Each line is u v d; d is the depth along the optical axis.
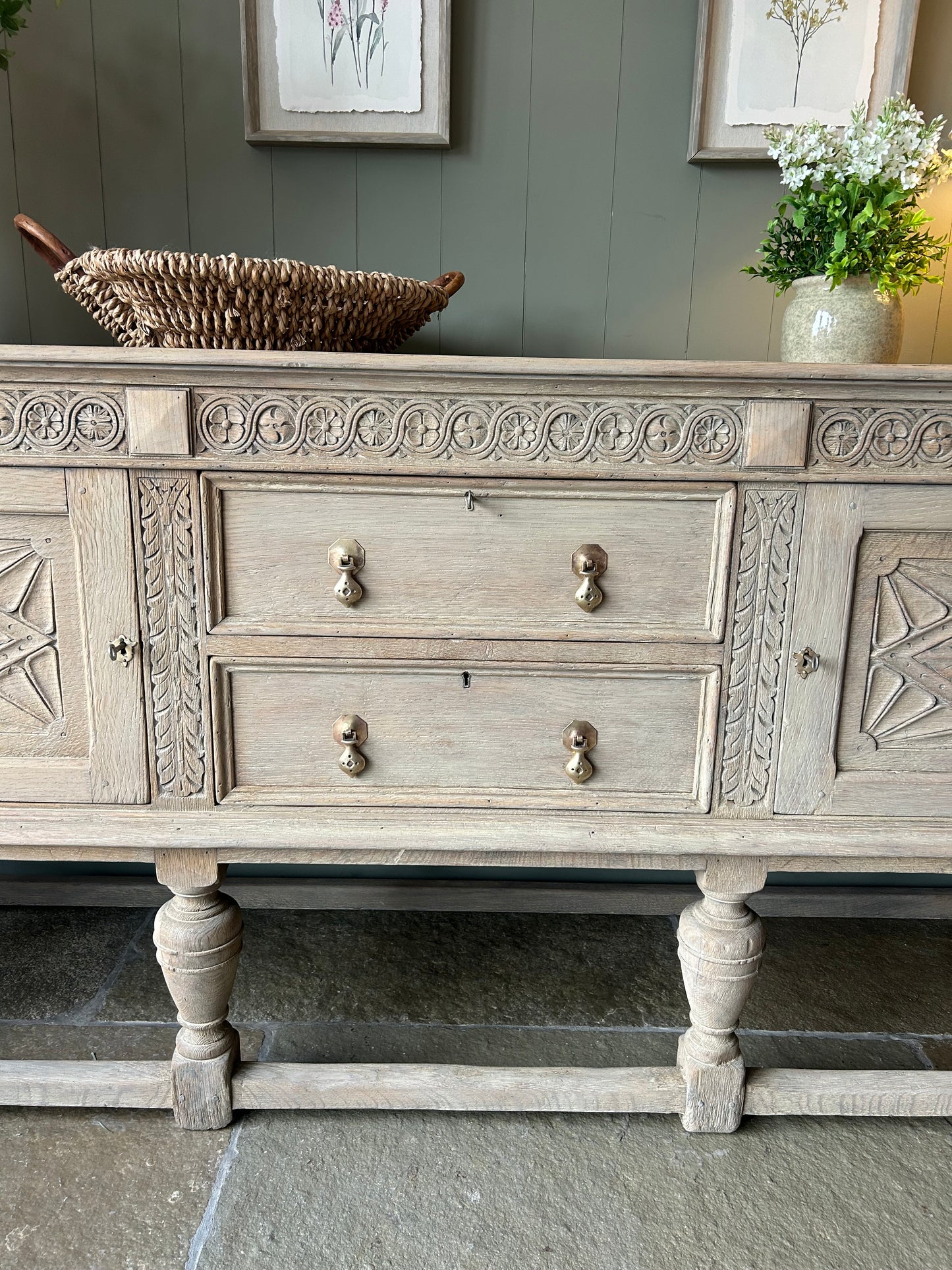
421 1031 1.33
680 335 1.47
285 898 1.67
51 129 1.37
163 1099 1.11
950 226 1.42
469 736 1.00
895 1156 1.09
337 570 0.95
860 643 0.98
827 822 1.01
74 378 0.89
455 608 0.97
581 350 1.48
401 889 1.67
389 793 1.02
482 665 0.98
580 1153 1.09
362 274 1.02
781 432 0.91
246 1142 1.10
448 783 1.02
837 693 0.98
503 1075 1.11
